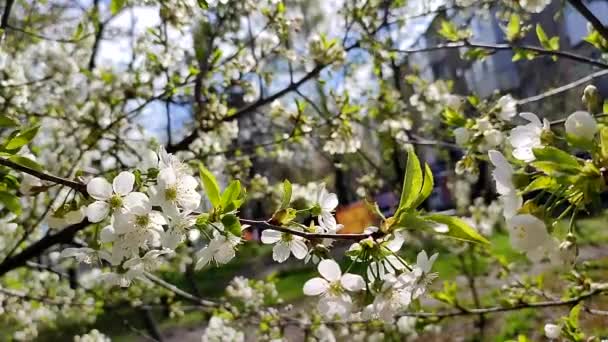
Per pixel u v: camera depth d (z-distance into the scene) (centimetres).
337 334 510
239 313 480
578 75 748
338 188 1061
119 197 154
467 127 306
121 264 173
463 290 818
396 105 550
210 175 147
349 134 436
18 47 462
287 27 422
